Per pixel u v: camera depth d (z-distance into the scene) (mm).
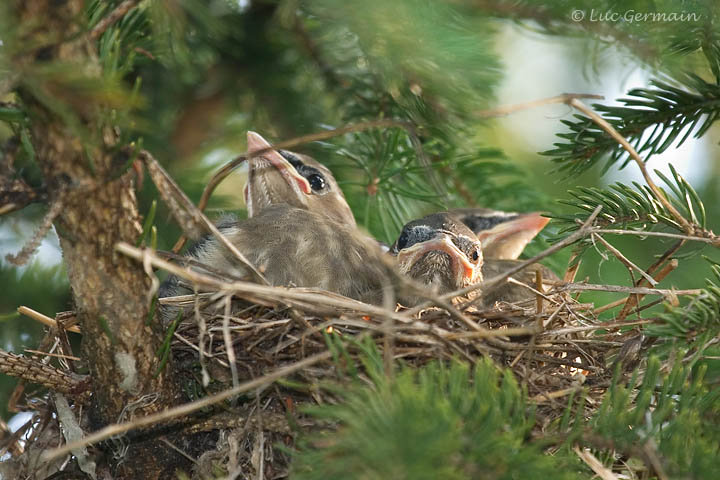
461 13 6598
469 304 7367
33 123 4996
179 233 9578
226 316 6293
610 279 11234
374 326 6383
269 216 8969
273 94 10188
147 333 5977
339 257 8602
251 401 6895
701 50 6902
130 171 5426
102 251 5445
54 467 7258
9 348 9461
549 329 7270
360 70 9133
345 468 4387
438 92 7074
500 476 4578
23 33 4488
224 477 6508
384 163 9625
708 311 6055
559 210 11586
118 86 4570
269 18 9461
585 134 7875
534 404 5523
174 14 7641
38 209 9688
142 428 6488
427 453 4145
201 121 10438
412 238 9836
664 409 5469
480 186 11289
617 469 6324
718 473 4984
